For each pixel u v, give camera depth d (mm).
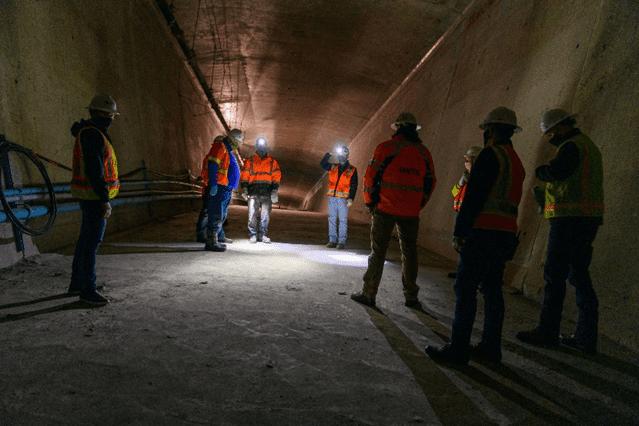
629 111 4332
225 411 2070
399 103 15258
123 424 1897
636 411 2430
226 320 3420
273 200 8305
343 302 4285
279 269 5688
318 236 10203
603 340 3719
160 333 3043
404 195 4145
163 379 2357
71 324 3127
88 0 7594
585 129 4922
